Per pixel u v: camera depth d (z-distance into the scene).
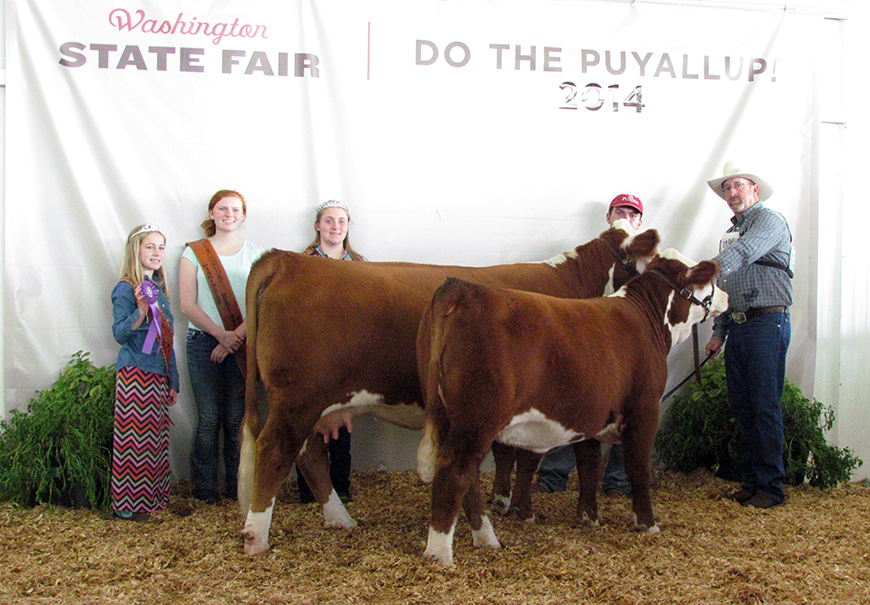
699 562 3.23
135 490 3.90
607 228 5.07
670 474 4.95
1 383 4.53
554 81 4.98
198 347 4.30
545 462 4.64
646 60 5.05
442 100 4.88
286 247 4.78
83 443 3.96
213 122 4.68
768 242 4.24
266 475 3.32
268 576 3.07
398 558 3.16
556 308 3.31
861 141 5.26
